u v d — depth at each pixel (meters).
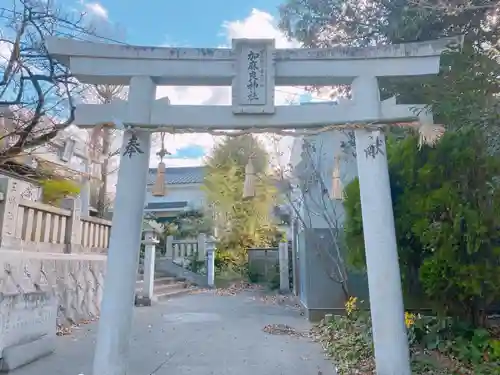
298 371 4.39
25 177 7.92
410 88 5.18
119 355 3.60
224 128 3.99
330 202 7.98
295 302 10.70
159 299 10.91
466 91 3.80
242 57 4.03
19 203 5.70
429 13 4.85
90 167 11.48
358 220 5.39
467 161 4.43
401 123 3.95
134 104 3.93
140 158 3.92
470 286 4.29
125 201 3.83
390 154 5.21
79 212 7.64
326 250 7.77
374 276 3.75
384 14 5.66
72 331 6.35
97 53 3.97
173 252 16.34
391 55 4.06
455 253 4.38
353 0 5.91
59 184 8.54
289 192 10.56
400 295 3.73
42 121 6.89
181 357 4.99
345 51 4.06
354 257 5.48
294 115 3.98
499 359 4.08
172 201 21.48
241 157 16.81
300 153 9.49
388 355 3.60
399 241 5.05
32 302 4.70
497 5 4.10
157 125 3.92
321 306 7.63
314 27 6.23
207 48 4.02
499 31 4.79
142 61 3.99
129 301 3.72
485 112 3.62
